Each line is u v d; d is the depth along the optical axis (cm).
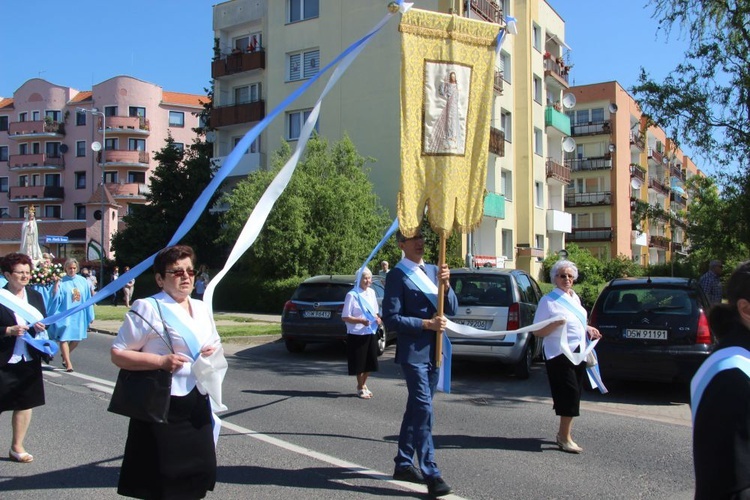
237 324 1819
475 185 511
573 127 4434
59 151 5953
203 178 3138
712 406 195
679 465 548
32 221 2106
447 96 496
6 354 516
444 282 484
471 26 508
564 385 574
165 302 343
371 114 2633
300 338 1209
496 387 926
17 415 536
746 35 1280
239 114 3088
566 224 3425
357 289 827
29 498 452
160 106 5888
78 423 673
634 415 750
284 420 699
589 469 535
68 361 1006
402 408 765
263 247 2280
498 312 964
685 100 1291
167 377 324
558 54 3662
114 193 5591
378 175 2605
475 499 459
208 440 343
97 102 5753
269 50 2986
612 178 4316
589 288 1853
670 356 800
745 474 185
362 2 2695
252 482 491
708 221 1405
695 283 862
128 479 329
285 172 400
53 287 1001
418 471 493
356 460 550
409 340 483
